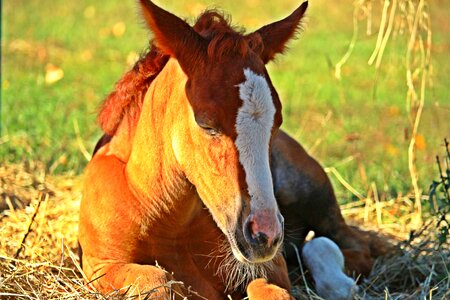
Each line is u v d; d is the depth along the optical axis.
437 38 19.16
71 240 10.11
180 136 7.49
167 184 7.96
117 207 8.23
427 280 9.30
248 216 6.83
